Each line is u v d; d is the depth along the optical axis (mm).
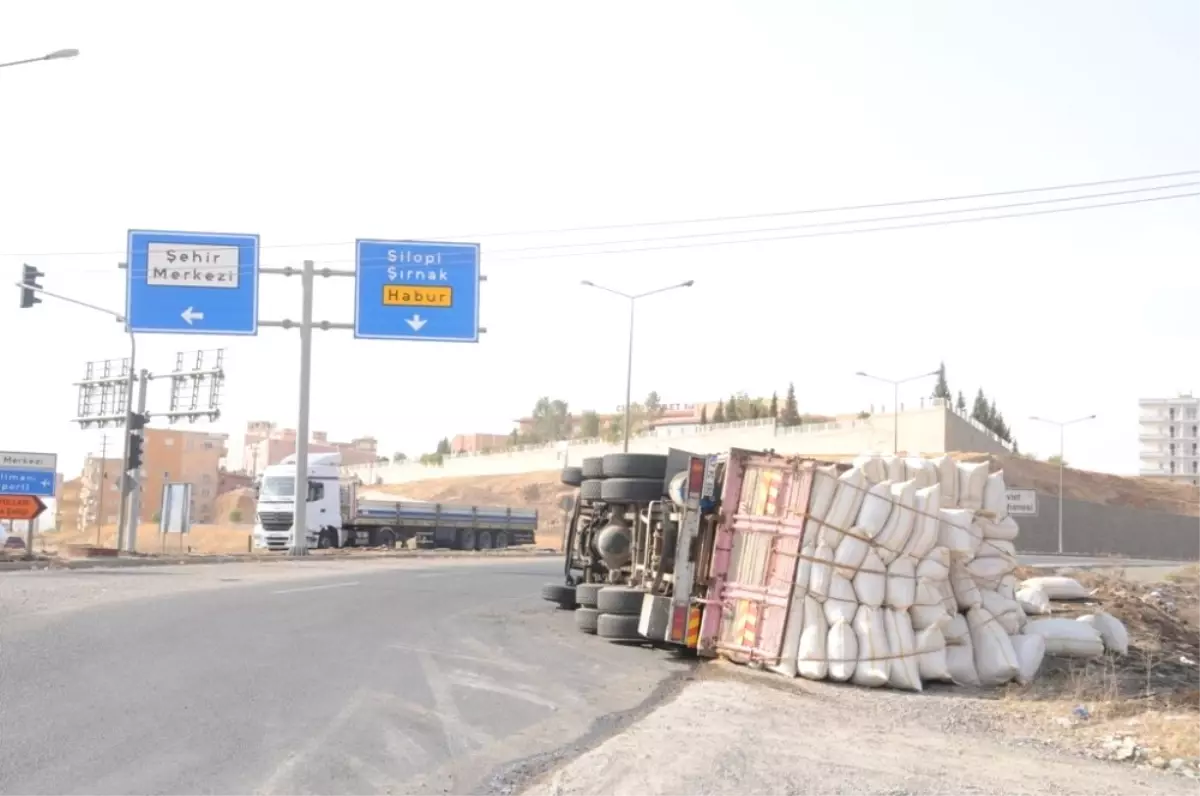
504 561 39000
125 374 61125
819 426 92500
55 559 30391
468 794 7531
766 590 13195
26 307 36375
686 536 14055
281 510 46719
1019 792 8039
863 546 12672
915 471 13750
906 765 8750
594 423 137875
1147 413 189500
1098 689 12820
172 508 40531
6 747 8102
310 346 33969
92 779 7414
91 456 100062
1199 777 8953
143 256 32906
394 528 52969
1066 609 21141
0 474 30609
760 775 8164
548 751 8891
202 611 16641
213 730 8914
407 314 33750
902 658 12430
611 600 15719
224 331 33062
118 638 13375
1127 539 87750
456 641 14938
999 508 14070
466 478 120812
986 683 13109
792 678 12742
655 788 7715
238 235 33312
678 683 12508
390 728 9344
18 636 13109
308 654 12961
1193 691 14000
